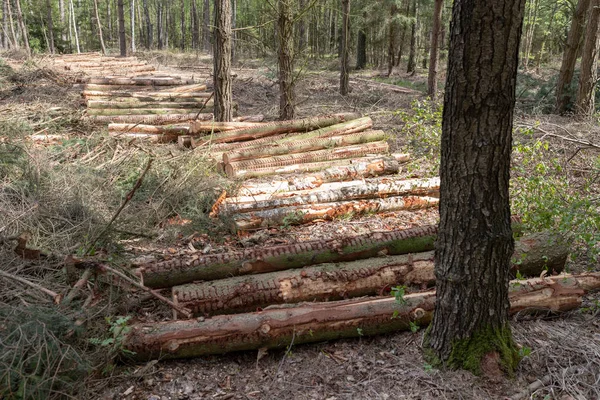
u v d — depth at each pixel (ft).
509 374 10.55
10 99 41.60
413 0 81.71
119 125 29.91
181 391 10.62
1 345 9.48
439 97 46.93
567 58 39.34
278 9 33.65
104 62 69.26
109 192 20.08
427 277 13.89
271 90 51.85
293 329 11.58
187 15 176.04
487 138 9.49
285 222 18.93
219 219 19.21
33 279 13.26
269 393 10.59
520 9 8.84
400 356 11.53
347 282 13.42
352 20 80.18
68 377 9.91
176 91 45.70
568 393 10.38
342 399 10.33
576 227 15.48
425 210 21.07
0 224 15.61
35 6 107.96
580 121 34.58
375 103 45.55
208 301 12.59
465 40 9.11
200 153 25.70
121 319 11.27
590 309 13.15
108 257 14.08
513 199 19.19
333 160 26.37
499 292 10.47
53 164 21.34
